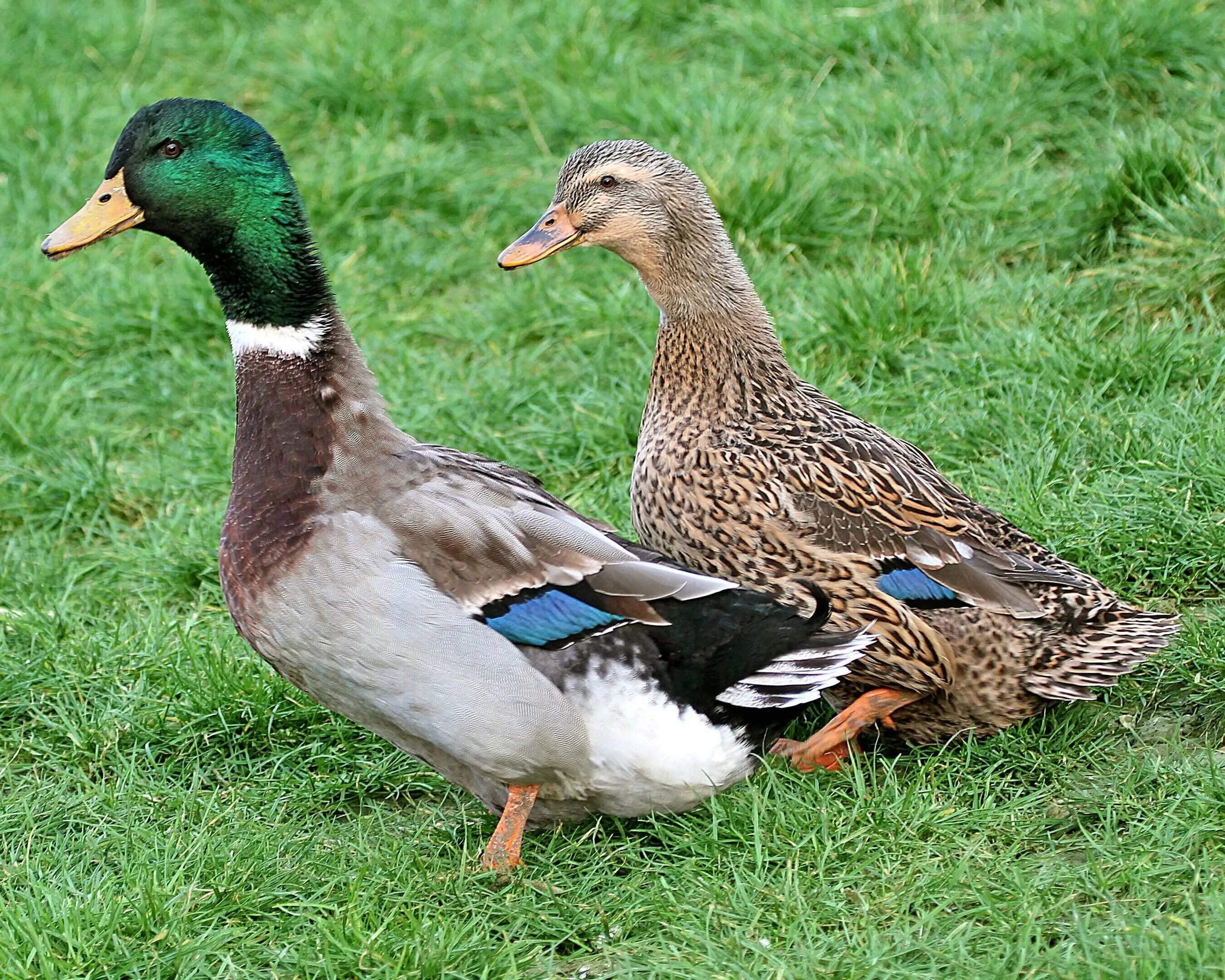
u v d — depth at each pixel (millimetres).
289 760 8797
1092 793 7633
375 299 13711
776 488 8328
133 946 6906
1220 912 6285
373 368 12680
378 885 7266
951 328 11773
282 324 7777
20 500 11672
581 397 11867
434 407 11883
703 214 8844
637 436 11383
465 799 8406
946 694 8289
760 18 15781
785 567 8344
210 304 13547
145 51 17641
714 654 7457
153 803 8305
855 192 13508
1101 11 14273
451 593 7281
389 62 16109
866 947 6488
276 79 16609
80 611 10242
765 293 12539
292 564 7336
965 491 10172
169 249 14625
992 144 14031
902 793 7652
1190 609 9070
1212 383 10508
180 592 10633
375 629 7172
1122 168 12453
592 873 7355
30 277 14055
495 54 16203
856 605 8242
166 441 12469
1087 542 9406
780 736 8320
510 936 6945
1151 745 8086
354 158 14906
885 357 11711
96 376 13156
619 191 8992
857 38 15445
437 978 6660
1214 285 11547
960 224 13086
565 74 15852
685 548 8641
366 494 7465
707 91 15055
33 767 8719
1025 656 8195
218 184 7816
